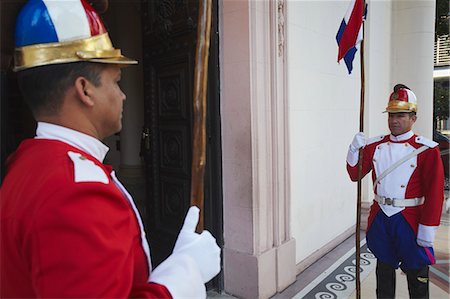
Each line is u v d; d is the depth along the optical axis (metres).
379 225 2.51
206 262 0.99
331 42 3.91
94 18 0.89
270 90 2.84
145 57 3.33
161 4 3.05
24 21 0.85
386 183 2.47
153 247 3.37
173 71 3.00
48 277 0.68
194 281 0.92
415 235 2.39
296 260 3.38
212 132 2.85
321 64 3.73
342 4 4.11
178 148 3.03
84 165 0.80
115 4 5.70
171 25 2.94
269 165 2.87
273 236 2.97
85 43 0.85
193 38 2.74
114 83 0.94
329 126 3.93
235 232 2.84
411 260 2.39
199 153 1.02
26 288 0.76
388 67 5.70
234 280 2.85
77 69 0.86
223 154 2.86
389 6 5.62
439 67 10.36
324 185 3.86
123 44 5.76
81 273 0.69
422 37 5.65
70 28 0.84
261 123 2.77
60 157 0.80
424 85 5.71
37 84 0.85
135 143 5.87
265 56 2.78
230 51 2.74
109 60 0.89
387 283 2.55
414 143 2.44
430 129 5.82
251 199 2.74
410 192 2.40
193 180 1.03
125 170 5.93
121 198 0.81
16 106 1.11
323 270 3.45
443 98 9.77
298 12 3.31
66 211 0.70
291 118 3.26
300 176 3.42
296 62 3.31
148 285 0.85
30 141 0.89
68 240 0.69
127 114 5.82
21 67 0.84
